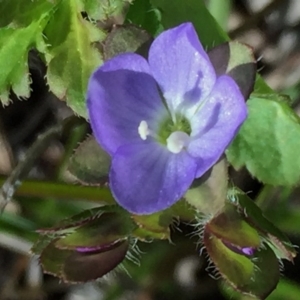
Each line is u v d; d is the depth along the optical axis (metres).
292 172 0.06
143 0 0.07
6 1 0.07
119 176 0.05
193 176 0.05
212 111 0.05
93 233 0.06
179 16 0.07
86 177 0.05
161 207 0.05
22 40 0.07
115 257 0.06
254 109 0.06
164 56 0.05
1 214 0.07
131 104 0.06
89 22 0.06
